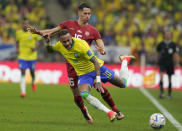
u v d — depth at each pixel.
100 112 31.44
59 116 28.52
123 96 46.47
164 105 38.72
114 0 90.31
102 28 80.88
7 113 29.17
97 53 62.31
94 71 23.56
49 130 21.70
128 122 26.34
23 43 44.38
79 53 22.72
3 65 62.25
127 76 25.27
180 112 33.28
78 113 30.58
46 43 24.44
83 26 25.44
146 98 45.25
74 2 89.69
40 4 86.00
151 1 90.88
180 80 59.28
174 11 90.44
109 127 23.59
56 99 41.16
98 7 89.12
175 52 47.25
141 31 79.50
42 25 81.00
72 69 24.95
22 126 22.97
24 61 44.25
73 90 25.20
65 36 21.97
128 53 63.34
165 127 24.09
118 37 76.62
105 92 24.84
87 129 22.39
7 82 61.44
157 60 47.47
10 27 78.25
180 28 85.81
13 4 84.56
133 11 88.50
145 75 60.47
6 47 65.25
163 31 80.19
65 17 84.94
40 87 55.06
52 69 61.91
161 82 46.59
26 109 32.09
